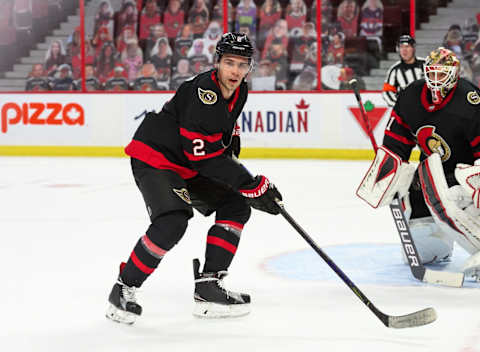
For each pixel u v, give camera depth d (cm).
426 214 784
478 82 2219
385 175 718
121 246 942
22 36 2412
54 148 2338
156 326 581
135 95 2303
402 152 758
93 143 2320
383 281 734
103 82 2389
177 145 592
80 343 539
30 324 591
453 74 677
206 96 557
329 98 2195
